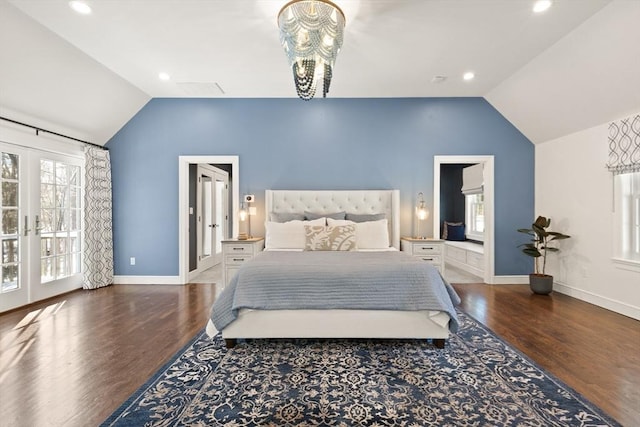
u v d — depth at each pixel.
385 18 2.62
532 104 3.91
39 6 2.44
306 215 4.28
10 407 1.67
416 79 3.88
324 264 2.57
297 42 2.30
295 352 2.35
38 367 2.11
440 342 2.41
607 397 1.77
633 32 2.45
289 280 2.42
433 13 2.56
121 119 4.38
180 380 1.95
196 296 3.88
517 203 4.52
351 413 1.64
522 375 2.01
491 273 4.50
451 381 1.94
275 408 1.68
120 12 2.53
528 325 2.88
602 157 3.41
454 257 5.79
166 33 2.85
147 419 1.59
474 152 4.53
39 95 3.23
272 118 4.55
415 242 4.05
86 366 2.12
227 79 3.88
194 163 4.93
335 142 4.55
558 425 1.54
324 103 4.55
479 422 1.57
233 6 2.47
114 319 3.05
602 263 3.42
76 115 3.77
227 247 4.04
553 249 3.87
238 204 4.55
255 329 2.42
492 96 4.34
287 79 3.88
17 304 3.36
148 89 4.18
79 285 4.22
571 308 3.38
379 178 4.55
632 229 3.22
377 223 3.93
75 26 2.72
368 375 2.02
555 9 2.50
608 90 3.01
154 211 4.55
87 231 4.13
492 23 2.70
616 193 3.27
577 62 3.02
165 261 4.55
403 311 2.40
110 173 4.46
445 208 6.86
